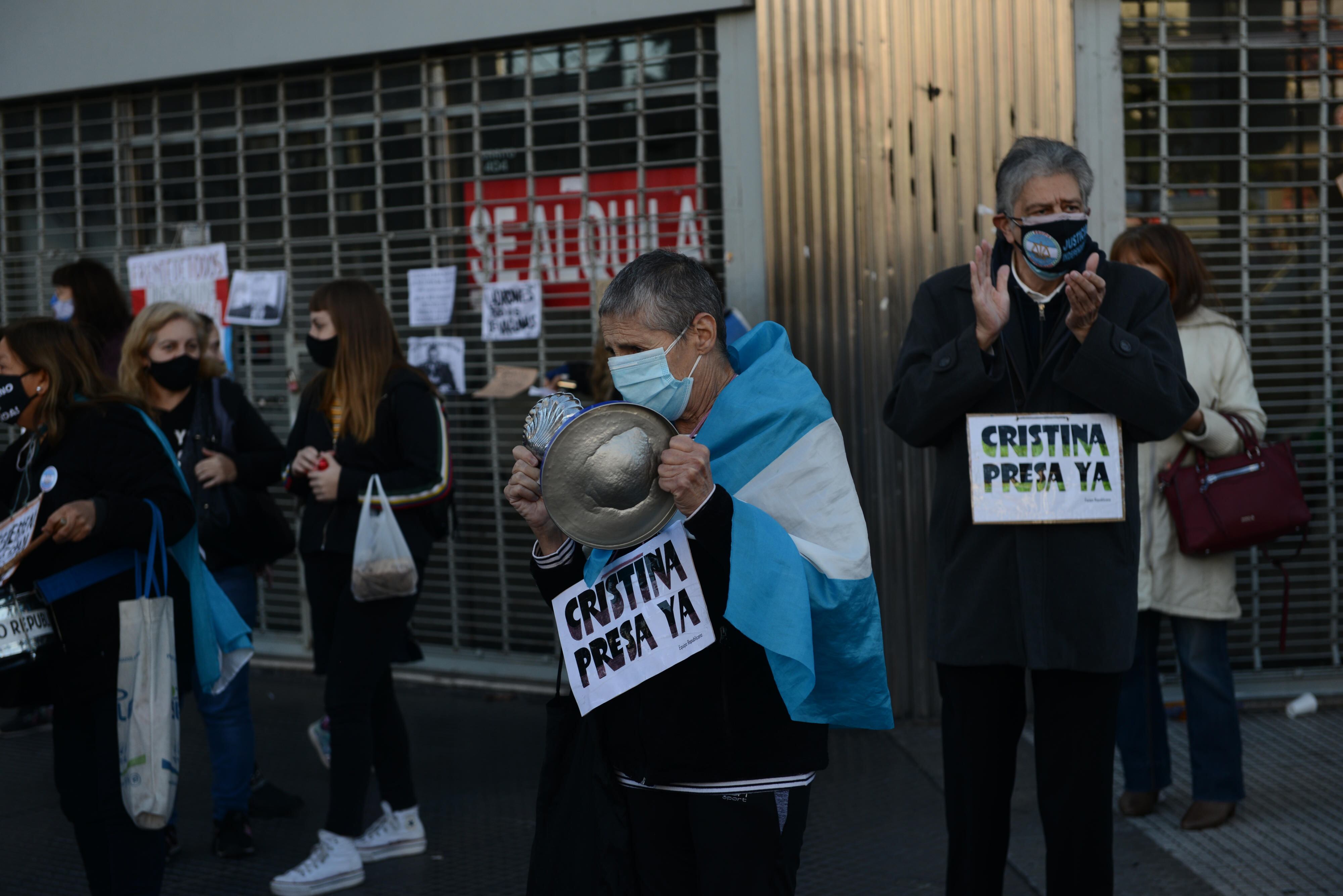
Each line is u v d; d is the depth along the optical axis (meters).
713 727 1.98
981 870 2.81
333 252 6.11
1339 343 5.06
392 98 5.91
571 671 2.07
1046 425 2.71
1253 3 4.97
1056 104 4.83
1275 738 4.73
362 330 3.86
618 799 2.03
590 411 1.83
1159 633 4.04
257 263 6.32
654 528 1.87
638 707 2.03
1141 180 5.00
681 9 5.16
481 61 5.71
